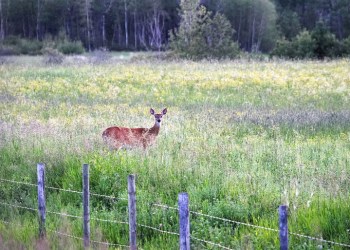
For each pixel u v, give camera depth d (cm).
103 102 7550
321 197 2994
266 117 5659
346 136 4794
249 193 3150
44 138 4472
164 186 3378
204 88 9000
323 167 3600
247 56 15038
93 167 3666
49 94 8525
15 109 6725
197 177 3481
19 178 3731
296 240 2603
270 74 10294
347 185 3164
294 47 15288
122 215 3117
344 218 2752
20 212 3366
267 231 2680
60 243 2714
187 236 2333
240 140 4650
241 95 8200
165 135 4550
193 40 14950
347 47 15088
